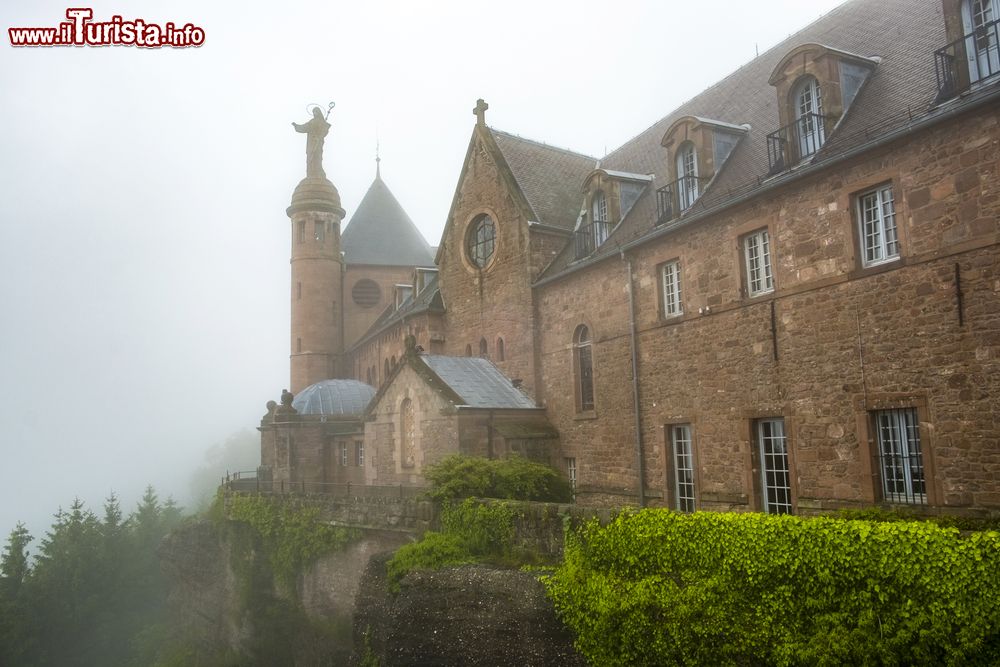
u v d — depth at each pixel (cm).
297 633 2295
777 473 1552
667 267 1895
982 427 1156
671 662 1012
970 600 761
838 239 1412
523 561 1366
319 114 4788
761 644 927
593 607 1125
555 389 2295
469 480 1675
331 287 4578
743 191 1656
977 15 1267
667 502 1823
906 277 1283
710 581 1004
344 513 2141
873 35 1733
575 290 2234
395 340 3672
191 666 2944
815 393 1445
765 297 1568
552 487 1798
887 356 1310
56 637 3962
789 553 924
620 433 2002
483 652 1258
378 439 2477
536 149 2905
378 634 1473
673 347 1833
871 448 1334
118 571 4341
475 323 2728
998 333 1141
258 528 2530
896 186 1305
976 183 1180
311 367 4462
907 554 816
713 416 1695
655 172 2361
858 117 1473
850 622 851
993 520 980
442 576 1369
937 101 1273
